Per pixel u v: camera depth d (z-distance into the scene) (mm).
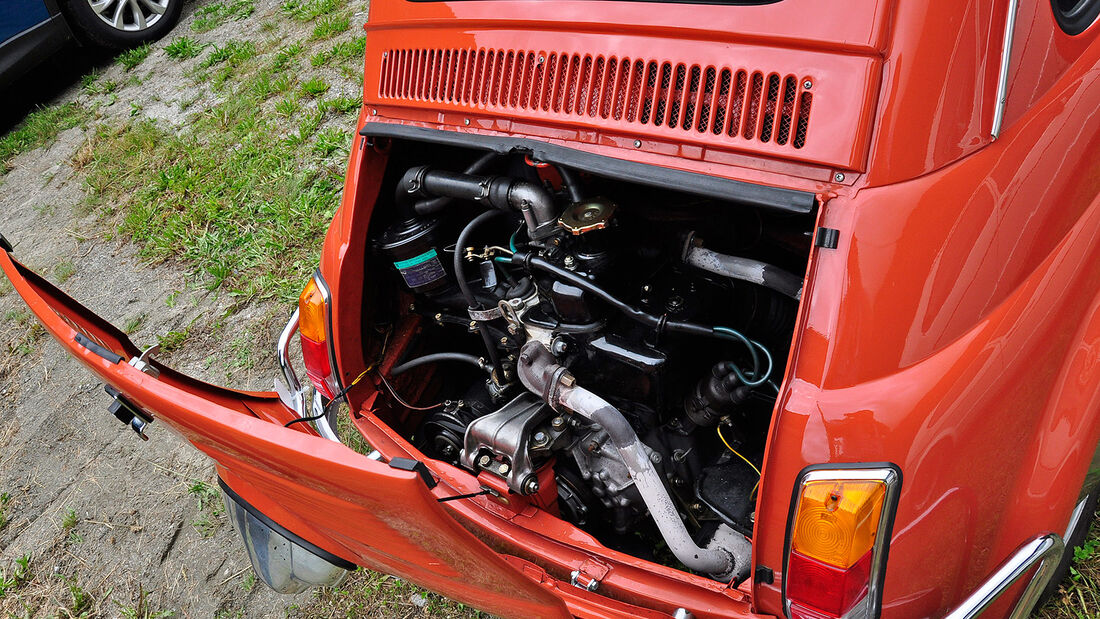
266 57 6461
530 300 2389
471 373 3143
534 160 2092
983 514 1828
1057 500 1890
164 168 5777
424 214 2586
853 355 1700
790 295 2156
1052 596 2521
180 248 5129
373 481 1550
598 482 2449
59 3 7000
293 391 2881
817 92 1704
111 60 7539
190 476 3844
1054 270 1880
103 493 3881
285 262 4715
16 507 3943
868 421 1691
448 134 2305
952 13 1643
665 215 2303
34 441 4297
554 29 2055
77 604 3395
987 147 1759
